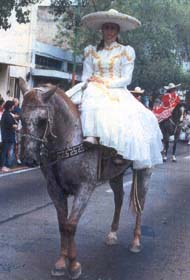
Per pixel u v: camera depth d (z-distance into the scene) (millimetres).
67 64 30672
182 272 6336
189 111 32250
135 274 6160
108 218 8930
